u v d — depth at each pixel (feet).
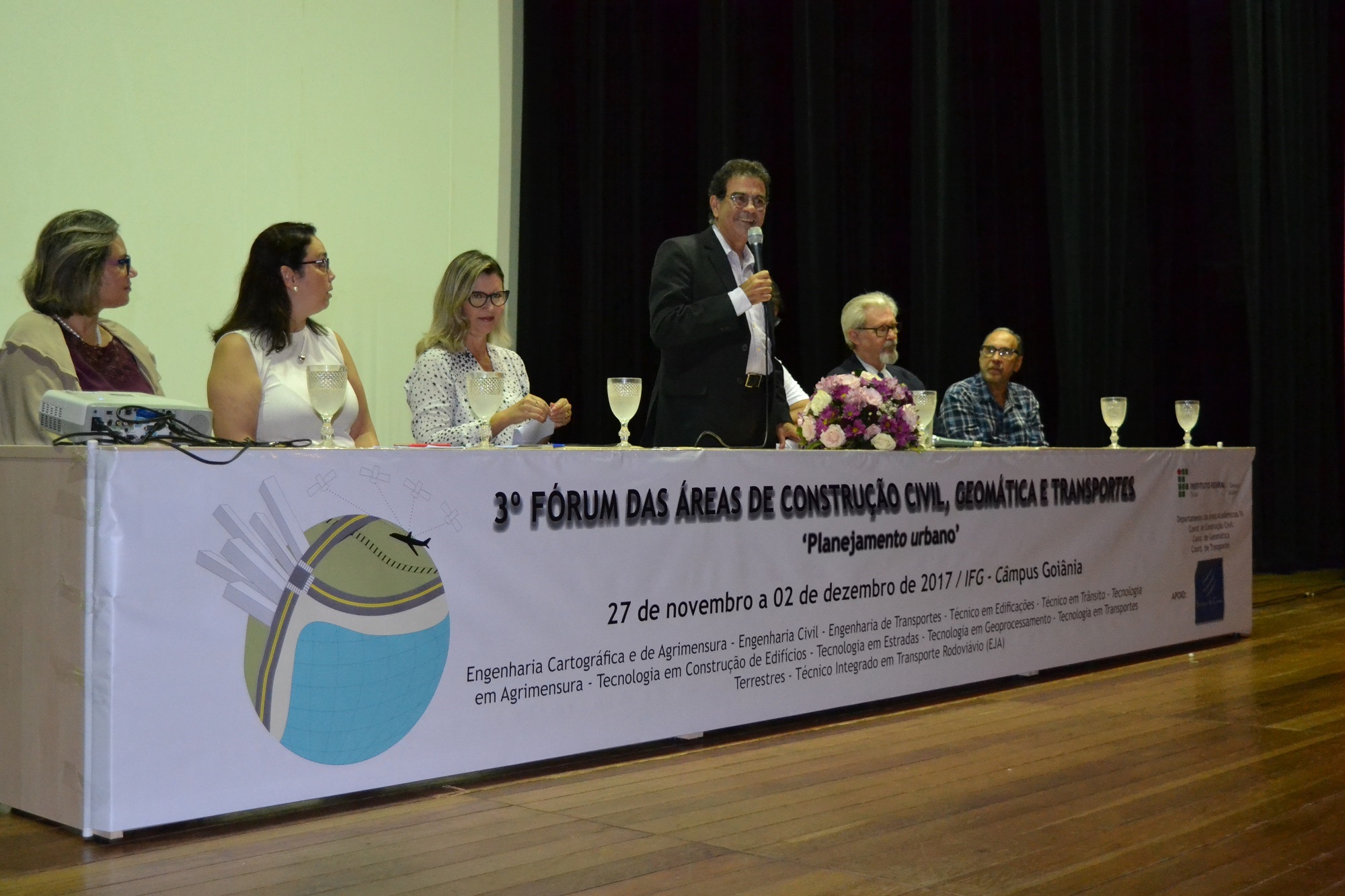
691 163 19.30
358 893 6.05
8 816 7.29
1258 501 22.54
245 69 14.82
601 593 8.59
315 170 15.44
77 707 6.70
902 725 9.97
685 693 9.12
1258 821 7.35
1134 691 11.47
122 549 6.58
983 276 20.94
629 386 9.06
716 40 18.47
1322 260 23.62
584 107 18.25
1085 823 7.30
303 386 9.66
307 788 7.25
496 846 6.82
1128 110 21.91
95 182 13.70
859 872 6.44
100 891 6.03
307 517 7.20
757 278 10.60
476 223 17.20
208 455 6.84
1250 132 22.24
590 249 18.13
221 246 14.67
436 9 16.63
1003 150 21.22
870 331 14.11
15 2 13.14
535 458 8.21
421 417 10.67
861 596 10.36
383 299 16.14
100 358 9.20
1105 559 12.81
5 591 7.27
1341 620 16.31
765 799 7.79
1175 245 23.43
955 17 20.40
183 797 6.79
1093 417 21.08
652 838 6.97
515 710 8.14
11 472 7.22
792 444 10.82
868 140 20.12
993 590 11.55
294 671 7.18
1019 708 10.69
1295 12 23.13
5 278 13.07
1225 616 14.53
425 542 7.69
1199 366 23.35
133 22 13.93
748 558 9.51
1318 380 23.36
